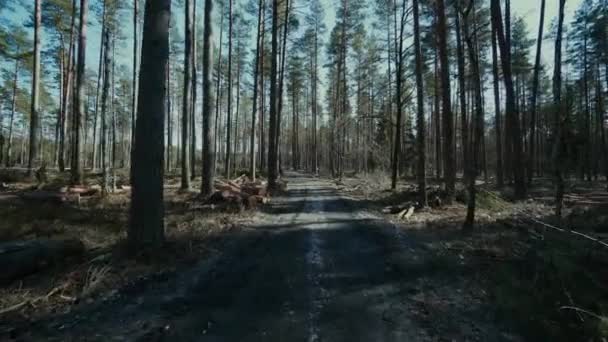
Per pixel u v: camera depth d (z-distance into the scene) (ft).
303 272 18.07
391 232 28.32
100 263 17.49
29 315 12.60
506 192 56.34
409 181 91.86
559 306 13.75
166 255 19.54
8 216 26.73
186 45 51.03
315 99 122.93
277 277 17.25
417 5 43.65
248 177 78.84
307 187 74.02
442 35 41.34
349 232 28.22
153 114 19.99
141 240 19.52
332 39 98.84
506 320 13.04
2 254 15.08
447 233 27.81
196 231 26.17
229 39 78.64
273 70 57.67
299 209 41.19
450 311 13.74
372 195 56.13
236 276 17.31
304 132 199.21
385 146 97.66
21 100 102.47
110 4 68.18
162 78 20.36
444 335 11.84
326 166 164.04
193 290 15.38
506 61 47.03
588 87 100.83
